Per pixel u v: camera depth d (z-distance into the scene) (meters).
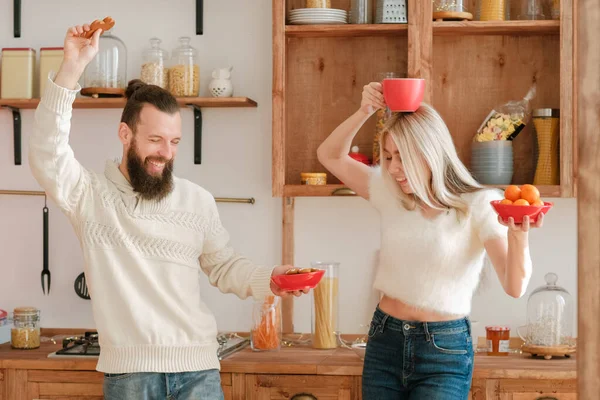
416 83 2.22
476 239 2.20
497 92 3.10
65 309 3.41
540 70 3.07
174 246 2.28
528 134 3.06
